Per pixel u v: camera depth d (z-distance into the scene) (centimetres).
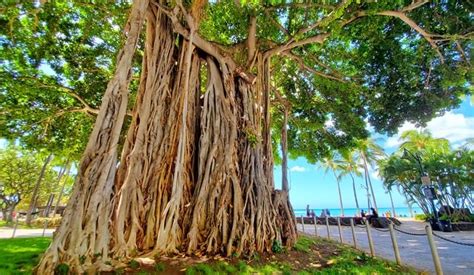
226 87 736
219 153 650
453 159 2086
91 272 378
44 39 862
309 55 946
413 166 2216
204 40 737
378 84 904
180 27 673
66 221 400
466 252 748
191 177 632
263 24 870
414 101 885
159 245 500
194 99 702
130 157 545
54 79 947
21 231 1616
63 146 1138
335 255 657
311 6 698
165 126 623
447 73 776
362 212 1894
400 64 809
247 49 846
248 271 472
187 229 569
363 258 609
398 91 880
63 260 373
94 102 1039
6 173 2731
